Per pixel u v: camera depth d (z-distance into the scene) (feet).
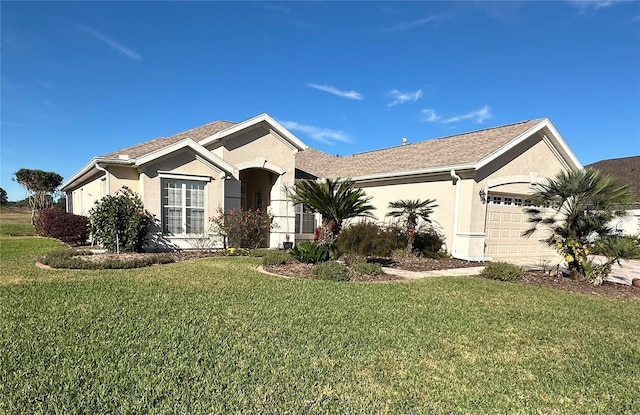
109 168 45.98
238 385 12.01
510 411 11.48
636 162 93.15
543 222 39.78
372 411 11.00
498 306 24.21
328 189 36.42
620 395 12.82
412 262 45.78
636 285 35.63
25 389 11.27
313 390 11.99
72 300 21.80
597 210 36.76
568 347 17.13
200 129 62.18
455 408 11.44
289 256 38.17
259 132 55.06
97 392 11.27
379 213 61.62
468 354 15.74
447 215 50.83
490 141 52.47
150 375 12.45
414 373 13.66
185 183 48.14
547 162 56.08
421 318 20.49
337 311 21.17
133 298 22.67
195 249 48.75
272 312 20.47
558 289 32.32
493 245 52.21
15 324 17.16
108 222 42.63
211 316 19.35
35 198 97.40
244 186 67.56
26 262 36.88
